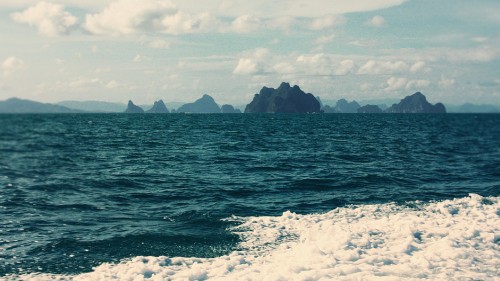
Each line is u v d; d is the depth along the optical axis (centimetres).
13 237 1086
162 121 13738
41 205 1503
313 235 1050
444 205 1372
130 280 783
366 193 1706
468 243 966
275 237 1064
